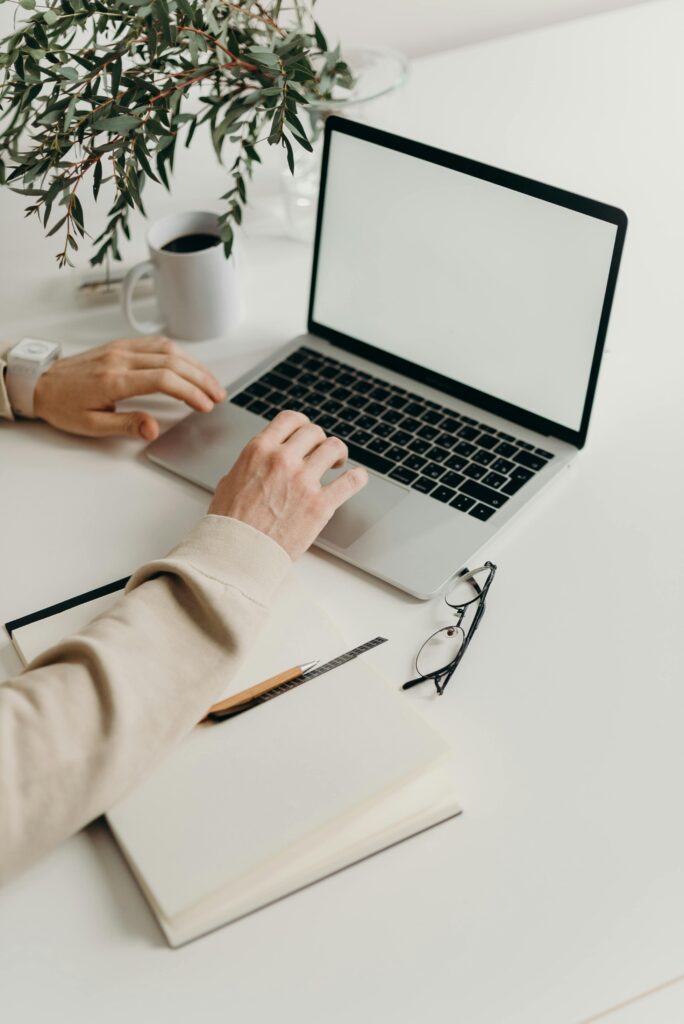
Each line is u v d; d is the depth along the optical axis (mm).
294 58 938
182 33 900
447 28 1553
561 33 1531
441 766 710
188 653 734
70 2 896
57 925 657
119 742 677
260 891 659
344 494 861
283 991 623
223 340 1132
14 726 677
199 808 680
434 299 1003
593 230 878
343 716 729
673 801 700
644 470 936
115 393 999
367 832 680
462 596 843
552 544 878
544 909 652
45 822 657
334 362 1075
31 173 935
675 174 1263
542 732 745
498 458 949
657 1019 604
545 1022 603
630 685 770
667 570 847
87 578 882
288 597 827
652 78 1422
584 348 914
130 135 940
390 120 1183
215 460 973
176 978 630
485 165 931
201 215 1122
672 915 645
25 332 1155
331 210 1048
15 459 1010
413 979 625
